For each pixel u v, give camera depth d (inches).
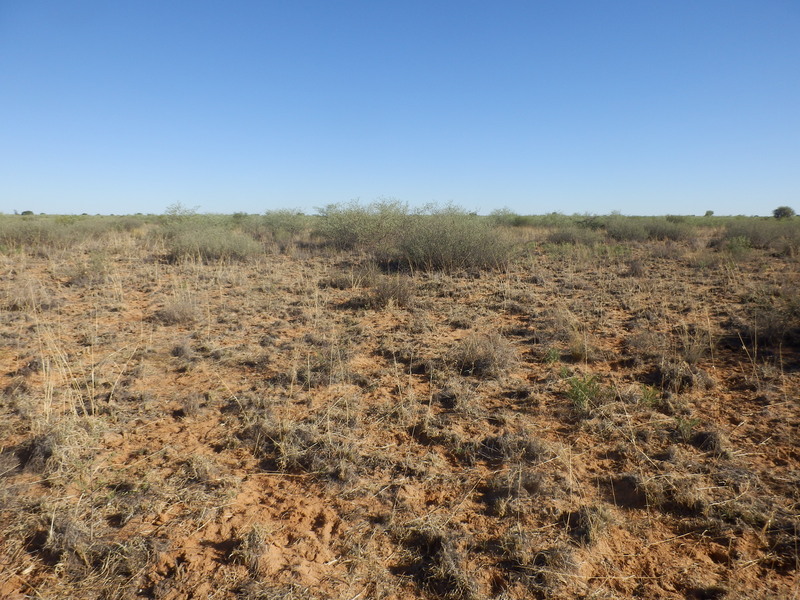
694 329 259.4
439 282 399.2
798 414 163.5
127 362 221.6
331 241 699.4
